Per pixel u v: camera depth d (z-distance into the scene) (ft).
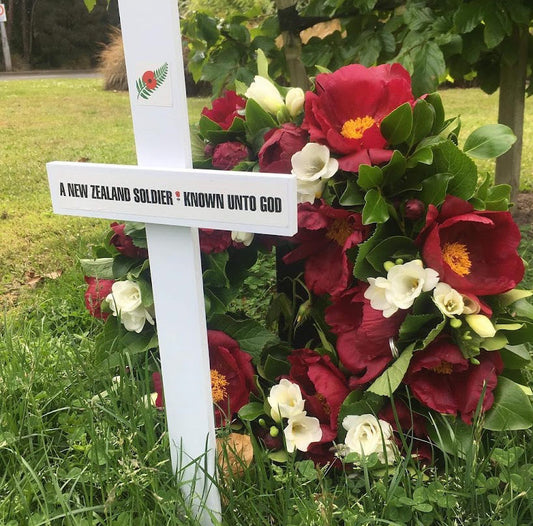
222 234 6.62
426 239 5.65
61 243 13.93
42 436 6.13
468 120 29.19
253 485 5.76
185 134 5.00
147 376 6.38
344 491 5.60
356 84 5.99
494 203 5.99
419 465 5.78
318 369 6.11
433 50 8.45
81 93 49.49
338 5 9.34
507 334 5.93
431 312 5.67
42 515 5.42
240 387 6.48
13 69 89.71
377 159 5.75
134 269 6.95
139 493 5.56
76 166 5.32
